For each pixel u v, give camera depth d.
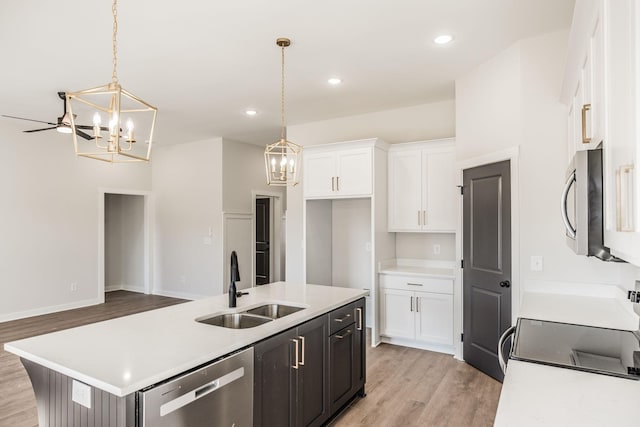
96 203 6.43
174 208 7.10
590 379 1.37
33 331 4.85
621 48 1.00
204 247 6.72
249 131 6.07
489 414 2.78
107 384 1.33
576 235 1.32
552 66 2.97
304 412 2.27
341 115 5.13
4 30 2.87
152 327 2.01
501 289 3.25
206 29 2.88
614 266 2.75
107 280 7.75
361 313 3.00
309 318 2.30
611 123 1.13
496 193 3.33
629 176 0.93
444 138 4.29
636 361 1.53
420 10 2.66
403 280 4.26
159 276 7.30
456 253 3.90
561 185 2.92
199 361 1.57
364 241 5.11
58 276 5.92
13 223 5.43
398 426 2.62
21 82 3.91
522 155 3.06
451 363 3.79
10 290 5.39
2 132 5.33
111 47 3.17
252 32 2.94
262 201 8.03
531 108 3.04
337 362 2.65
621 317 2.22
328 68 3.63
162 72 3.70
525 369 1.46
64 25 2.80
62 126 3.72
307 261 4.82
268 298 2.75
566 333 1.91
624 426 1.04
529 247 3.02
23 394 3.10
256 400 1.89
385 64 3.54
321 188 4.66
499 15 2.72
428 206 4.34
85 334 1.89
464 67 3.62
